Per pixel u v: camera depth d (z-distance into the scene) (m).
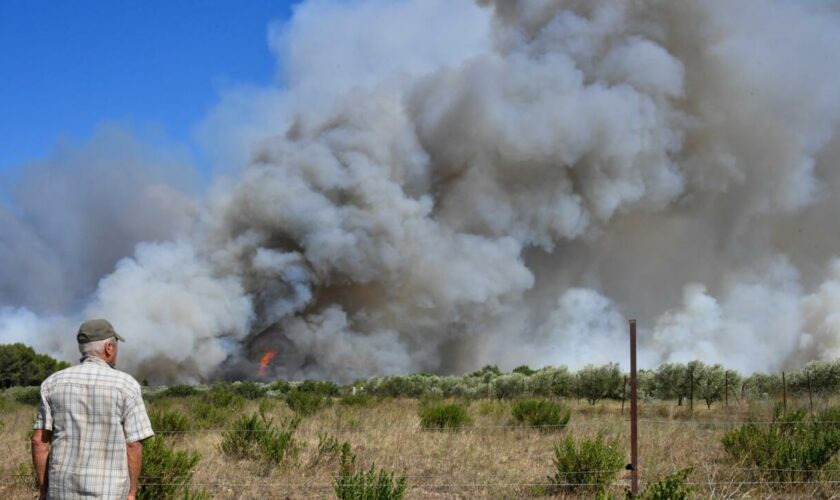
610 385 20.19
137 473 3.68
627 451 8.91
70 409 3.57
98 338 3.74
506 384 23.78
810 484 7.02
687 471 5.76
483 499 7.02
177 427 10.84
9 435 11.25
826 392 19.03
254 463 8.64
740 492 6.87
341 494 6.27
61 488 3.53
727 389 18.42
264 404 16.58
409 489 7.39
